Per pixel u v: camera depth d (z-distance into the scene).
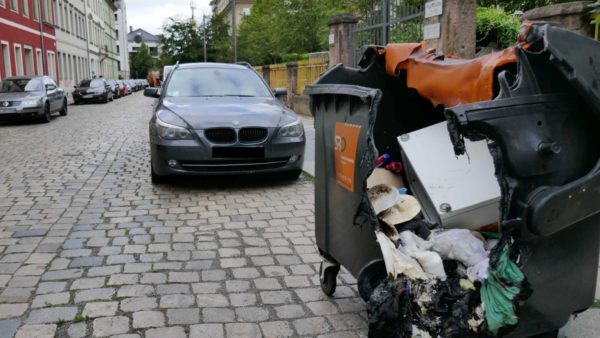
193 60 50.09
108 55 76.50
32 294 3.83
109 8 84.19
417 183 3.31
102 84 35.19
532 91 2.37
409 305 2.67
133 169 8.87
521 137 2.33
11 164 9.40
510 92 2.35
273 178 8.02
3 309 3.58
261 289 3.99
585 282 2.75
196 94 8.30
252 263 4.54
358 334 3.32
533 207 2.35
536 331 2.71
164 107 7.58
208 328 3.37
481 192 3.03
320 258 4.66
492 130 2.30
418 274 2.66
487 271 2.52
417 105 3.82
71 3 50.06
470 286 2.63
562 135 2.41
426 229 2.97
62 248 4.86
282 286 4.05
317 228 3.72
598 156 2.49
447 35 8.73
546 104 2.38
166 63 51.44
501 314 2.47
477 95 2.75
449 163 3.17
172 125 6.99
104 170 8.77
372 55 3.65
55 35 42.91
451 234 2.76
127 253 4.75
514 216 2.39
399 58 3.37
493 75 2.64
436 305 2.62
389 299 2.68
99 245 4.96
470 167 3.12
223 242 5.09
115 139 13.18
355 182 3.01
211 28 50.28
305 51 32.66
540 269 2.56
